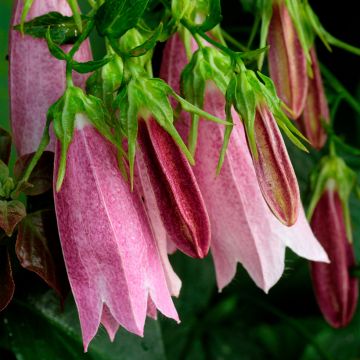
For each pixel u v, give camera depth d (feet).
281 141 1.05
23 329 1.27
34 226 1.12
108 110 1.07
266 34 1.18
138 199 1.05
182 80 1.09
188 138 1.09
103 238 1.03
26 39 1.13
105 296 1.04
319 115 1.28
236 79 1.04
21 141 1.14
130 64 1.04
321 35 1.22
